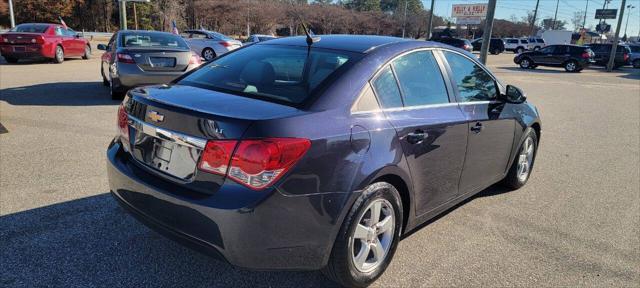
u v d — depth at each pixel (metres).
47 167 5.06
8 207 3.99
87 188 4.50
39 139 6.19
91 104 8.83
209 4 53.50
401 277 3.24
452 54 3.92
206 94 2.96
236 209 2.41
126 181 2.92
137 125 2.94
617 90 18.23
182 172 2.66
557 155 7.00
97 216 3.90
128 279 3.04
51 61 17.89
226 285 3.03
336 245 2.76
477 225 4.18
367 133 2.84
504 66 30.81
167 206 2.64
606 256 3.70
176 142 2.66
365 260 2.99
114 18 60.16
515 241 3.88
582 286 3.24
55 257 3.25
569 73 27.47
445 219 4.28
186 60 9.06
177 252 3.39
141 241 3.52
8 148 5.71
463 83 3.92
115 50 9.13
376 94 3.05
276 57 3.40
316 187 2.58
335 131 2.69
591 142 8.11
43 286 2.92
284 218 2.51
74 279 3.01
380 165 2.86
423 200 3.42
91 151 5.72
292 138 2.49
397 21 70.50
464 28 83.94
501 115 4.27
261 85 3.08
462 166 3.80
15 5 49.91
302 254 2.64
